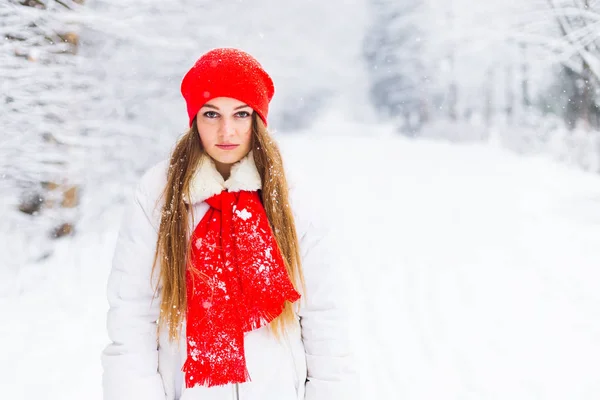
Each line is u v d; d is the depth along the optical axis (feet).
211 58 4.52
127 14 22.41
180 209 4.47
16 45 18.08
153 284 4.53
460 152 61.93
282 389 4.50
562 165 46.03
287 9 44.11
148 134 24.79
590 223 24.99
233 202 4.54
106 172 22.68
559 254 20.21
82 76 20.67
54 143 19.66
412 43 88.74
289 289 4.40
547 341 12.76
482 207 29.68
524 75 58.03
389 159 54.49
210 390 4.46
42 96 18.80
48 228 19.29
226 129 4.44
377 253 20.61
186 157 4.63
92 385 10.44
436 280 17.44
